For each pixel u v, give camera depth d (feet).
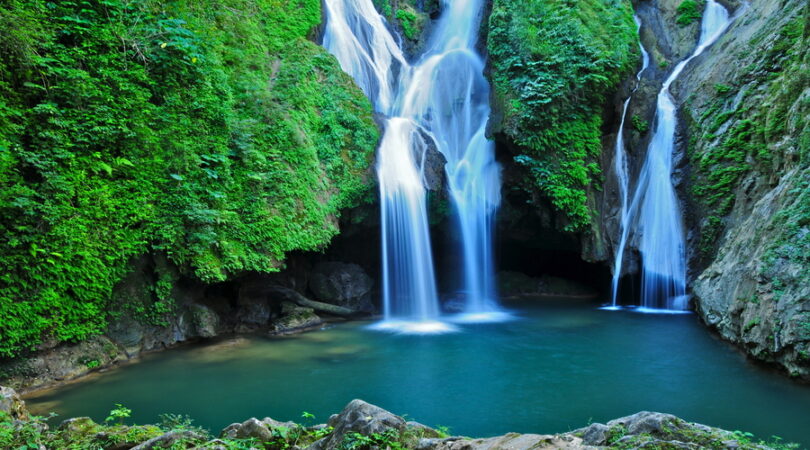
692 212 51.13
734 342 36.70
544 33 52.80
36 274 27.78
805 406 25.73
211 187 36.58
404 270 50.83
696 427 13.04
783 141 38.60
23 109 27.66
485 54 63.77
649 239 53.06
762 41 49.93
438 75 63.36
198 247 35.01
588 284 61.87
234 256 36.99
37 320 28.09
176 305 37.14
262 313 44.24
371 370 32.53
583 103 52.01
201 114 36.78
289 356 35.50
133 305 34.42
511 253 63.21
